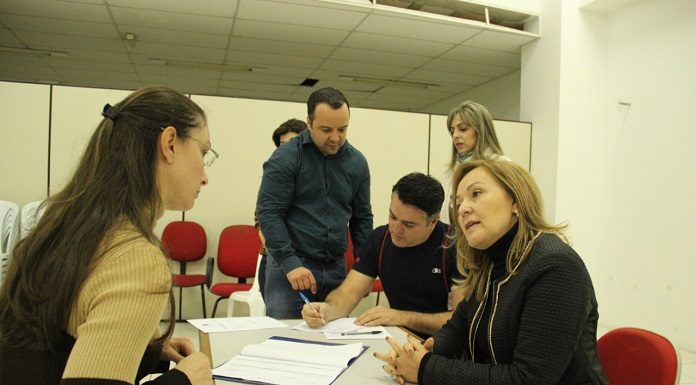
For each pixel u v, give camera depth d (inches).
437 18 179.8
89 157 31.4
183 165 32.9
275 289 83.2
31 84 152.7
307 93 326.0
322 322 63.6
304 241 83.3
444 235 70.6
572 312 40.5
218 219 169.6
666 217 155.5
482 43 205.2
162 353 41.9
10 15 186.9
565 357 40.3
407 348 45.0
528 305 42.1
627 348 48.7
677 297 150.0
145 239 29.0
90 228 28.5
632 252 167.9
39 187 153.6
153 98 32.5
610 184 179.5
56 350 28.4
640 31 169.2
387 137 185.3
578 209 181.6
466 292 51.8
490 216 45.0
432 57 231.5
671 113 155.7
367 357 51.7
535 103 193.3
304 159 83.2
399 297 73.8
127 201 30.0
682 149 151.3
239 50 230.4
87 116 156.8
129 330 26.0
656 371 45.3
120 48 230.4
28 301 28.0
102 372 24.8
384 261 74.1
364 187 90.5
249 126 171.8
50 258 28.1
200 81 295.9
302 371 46.1
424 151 189.6
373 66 254.2
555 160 181.2
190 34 207.5
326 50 227.1
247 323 65.1
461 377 42.0
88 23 194.9
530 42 197.6
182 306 167.3
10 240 119.3
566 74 180.9
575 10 181.5
